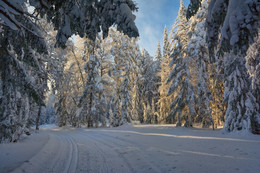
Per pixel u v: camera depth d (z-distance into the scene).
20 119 8.84
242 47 2.64
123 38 26.12
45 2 4.12
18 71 5.88
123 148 7.41
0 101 7.16
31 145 7.64
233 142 7.44
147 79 37.47
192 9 3.99
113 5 4.16
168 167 4.28
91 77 25.86
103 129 20.34
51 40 15.76
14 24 2.62
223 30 2.78
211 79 16.72
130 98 26.08
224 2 3.00
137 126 21.64
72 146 8.13
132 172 4.15
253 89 10.65
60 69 18.66
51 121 59.91
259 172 3.55
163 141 8.66
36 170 4.11
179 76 17.19
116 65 26.59
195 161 4.63
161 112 27.86
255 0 2.37
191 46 15.89
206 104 15.13
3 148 6.50
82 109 26.23
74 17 4.45
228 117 11.66
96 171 4.23
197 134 11.28
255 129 9.95
